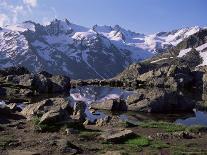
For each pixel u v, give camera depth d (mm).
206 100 97562
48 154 33875
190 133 46031
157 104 75812
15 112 61438
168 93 77875
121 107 77125
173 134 44031
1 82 115000
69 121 45594
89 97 102625
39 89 110875
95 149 36281
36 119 49125
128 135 41156
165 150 36781
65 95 106250
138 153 35094
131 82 146000
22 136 40875
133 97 78562
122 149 36656
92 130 45531
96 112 72875
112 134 41094
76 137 40875
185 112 77000
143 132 46719
